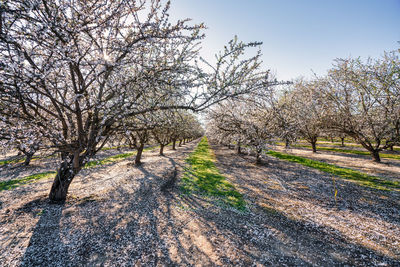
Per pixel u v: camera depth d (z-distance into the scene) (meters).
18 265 4.27
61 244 5.11
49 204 7.51
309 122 22.03
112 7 5.18
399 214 7.82
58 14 4.30
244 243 5.71
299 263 4.88
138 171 14.66
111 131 7.25
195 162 19.62
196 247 5.40
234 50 5.47
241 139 18.02
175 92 6.13
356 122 19.08
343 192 10.55
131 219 6.77
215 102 6.18
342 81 18.08
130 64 6.12
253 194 10.16
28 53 4.66
